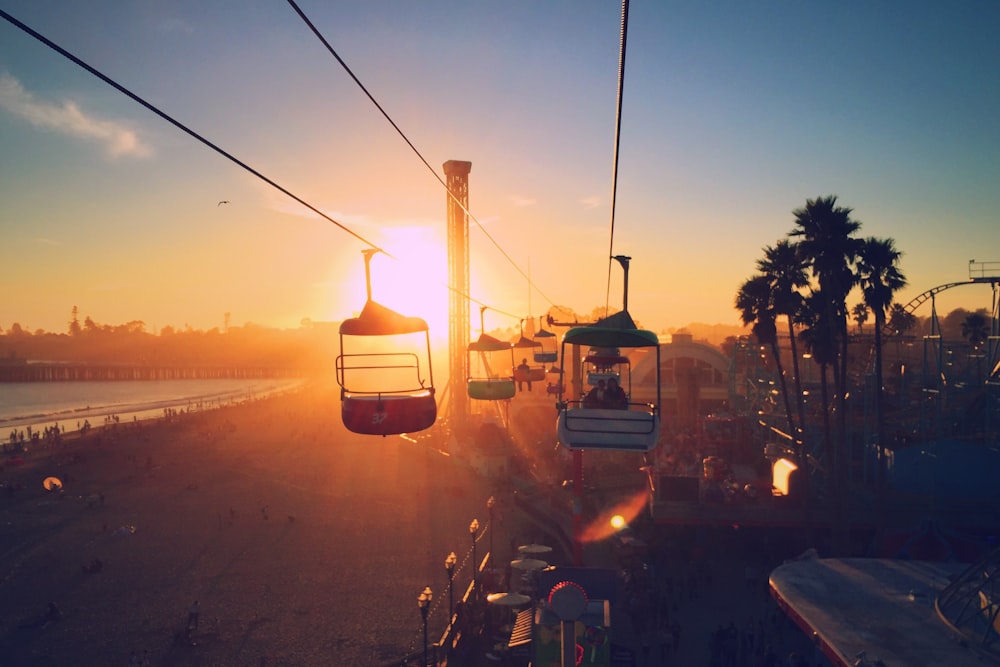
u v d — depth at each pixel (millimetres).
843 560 30016
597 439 11352
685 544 40844
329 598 39062
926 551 32406
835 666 20547
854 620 22875
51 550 48438
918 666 19297
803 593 25656
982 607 21188
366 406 10867
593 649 22172
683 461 52688
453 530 51844
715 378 78625
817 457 49594
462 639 29484
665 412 77188
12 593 40156
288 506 60750
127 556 46938
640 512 45625
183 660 31469
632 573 35625
